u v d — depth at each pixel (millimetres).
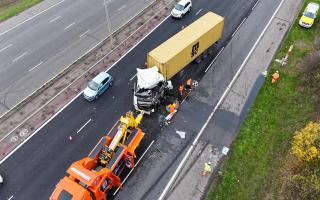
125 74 33375
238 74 33562
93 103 30609
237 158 26359
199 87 32188
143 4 42781
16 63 34688
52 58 35219
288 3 42875
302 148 23594
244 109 30219
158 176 25297
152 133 28203
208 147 27234
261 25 39656
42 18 40906
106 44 36812
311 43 36875
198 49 32250
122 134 24953
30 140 27641
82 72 33562
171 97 31234
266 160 26141
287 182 24250
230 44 37156
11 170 25578
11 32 38812
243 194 24078
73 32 38594
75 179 21641
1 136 27875
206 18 33625
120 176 25172
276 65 34406
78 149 27094
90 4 43125
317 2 42500
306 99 30516
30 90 31859
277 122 28953
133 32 38406
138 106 29141
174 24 39594
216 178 25141
